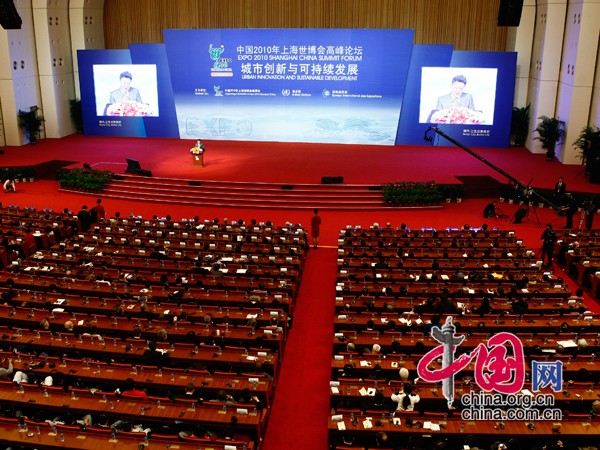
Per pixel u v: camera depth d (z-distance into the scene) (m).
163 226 26.02
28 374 14.52
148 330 16.73
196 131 44.50
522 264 21.72
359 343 16.00
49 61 43.94
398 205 32.06
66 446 12.08
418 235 25.25
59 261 21.83
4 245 23.64
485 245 23.78
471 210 31.84
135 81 44.28
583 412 13.71
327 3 43.56
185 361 15.36
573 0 37.53
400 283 19.64
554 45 39.34
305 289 22.28
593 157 33.97
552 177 35.25
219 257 22.23
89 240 24.30
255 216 30.81
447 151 41.41
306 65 41.88
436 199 31.89
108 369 14.68
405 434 12.59
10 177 35.91
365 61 41.28
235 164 37.31
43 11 42.84
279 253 23.05
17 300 18.42
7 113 42.16
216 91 43.28
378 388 13.89
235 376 14.43
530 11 41.28
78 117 46.78
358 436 12.73
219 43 42.31
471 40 43.25
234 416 12.91
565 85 38.66
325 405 15.54
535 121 40.91
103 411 13.16
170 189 33.66
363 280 20.27
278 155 39.62
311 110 42.78
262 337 16.52
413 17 43.16
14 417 12.84
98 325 16.94
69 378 14.42
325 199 32.44
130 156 39.38
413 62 41.31
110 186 34.56
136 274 20.42
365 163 37.72
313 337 18.84
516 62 40.84
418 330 16.72
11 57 41.16
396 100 41.81
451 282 19.88
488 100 41.47
